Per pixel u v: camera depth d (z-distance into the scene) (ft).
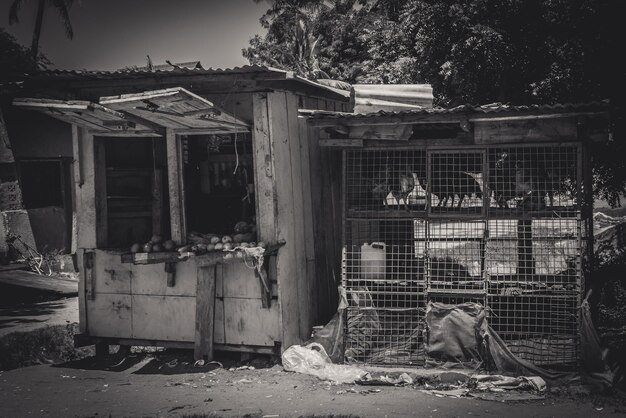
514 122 23.91
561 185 26.50
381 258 27.91
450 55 46.73
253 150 26.05
